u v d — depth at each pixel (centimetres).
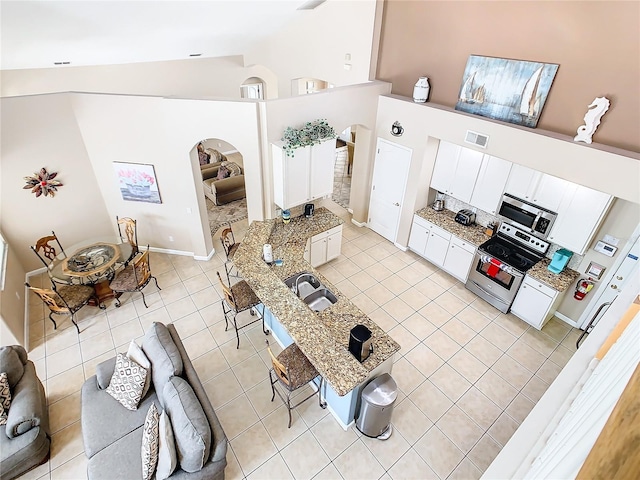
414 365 540
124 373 419
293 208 685
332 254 716
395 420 470
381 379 428
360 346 398
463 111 602
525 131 516
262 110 568
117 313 613
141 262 597
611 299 551
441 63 614
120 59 712
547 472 125
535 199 564
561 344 580
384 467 424
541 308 575
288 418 468
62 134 623
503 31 525
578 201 516
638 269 245
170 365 414
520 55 518
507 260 604
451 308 639
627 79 436
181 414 365
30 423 401
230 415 470
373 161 769
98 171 676
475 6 543
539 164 517
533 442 179
